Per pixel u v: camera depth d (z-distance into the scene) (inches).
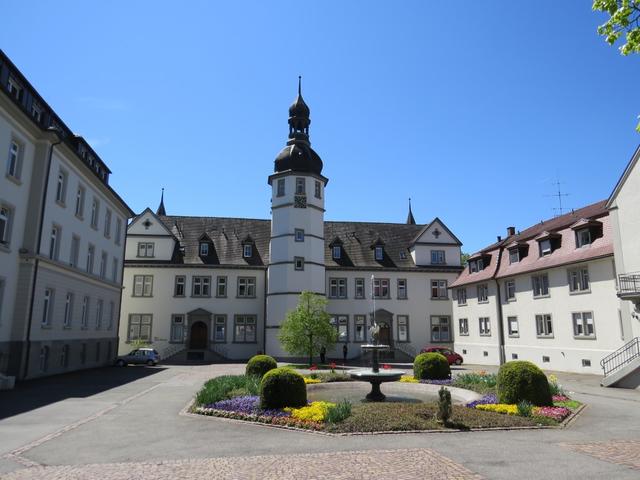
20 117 916.0
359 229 2143.2
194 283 1857.8
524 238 1439.5
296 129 1871.3
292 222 1754.4
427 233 2046.0
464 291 1727.4
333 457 358.6
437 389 748.0
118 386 860.6
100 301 1397.6
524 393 561.9
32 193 983.6
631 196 994.7
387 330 1927.9
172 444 405.1
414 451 375.6
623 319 994.1
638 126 353.1
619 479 304.2
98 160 1358.3
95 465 338.6
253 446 397.1
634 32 335.3
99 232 1366.9
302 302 1498.5
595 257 1076.5
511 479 304.7
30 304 947.3
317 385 796.0
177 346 1806.1
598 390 816.3
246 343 1839.3
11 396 719.7
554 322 1238.3
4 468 331.3
